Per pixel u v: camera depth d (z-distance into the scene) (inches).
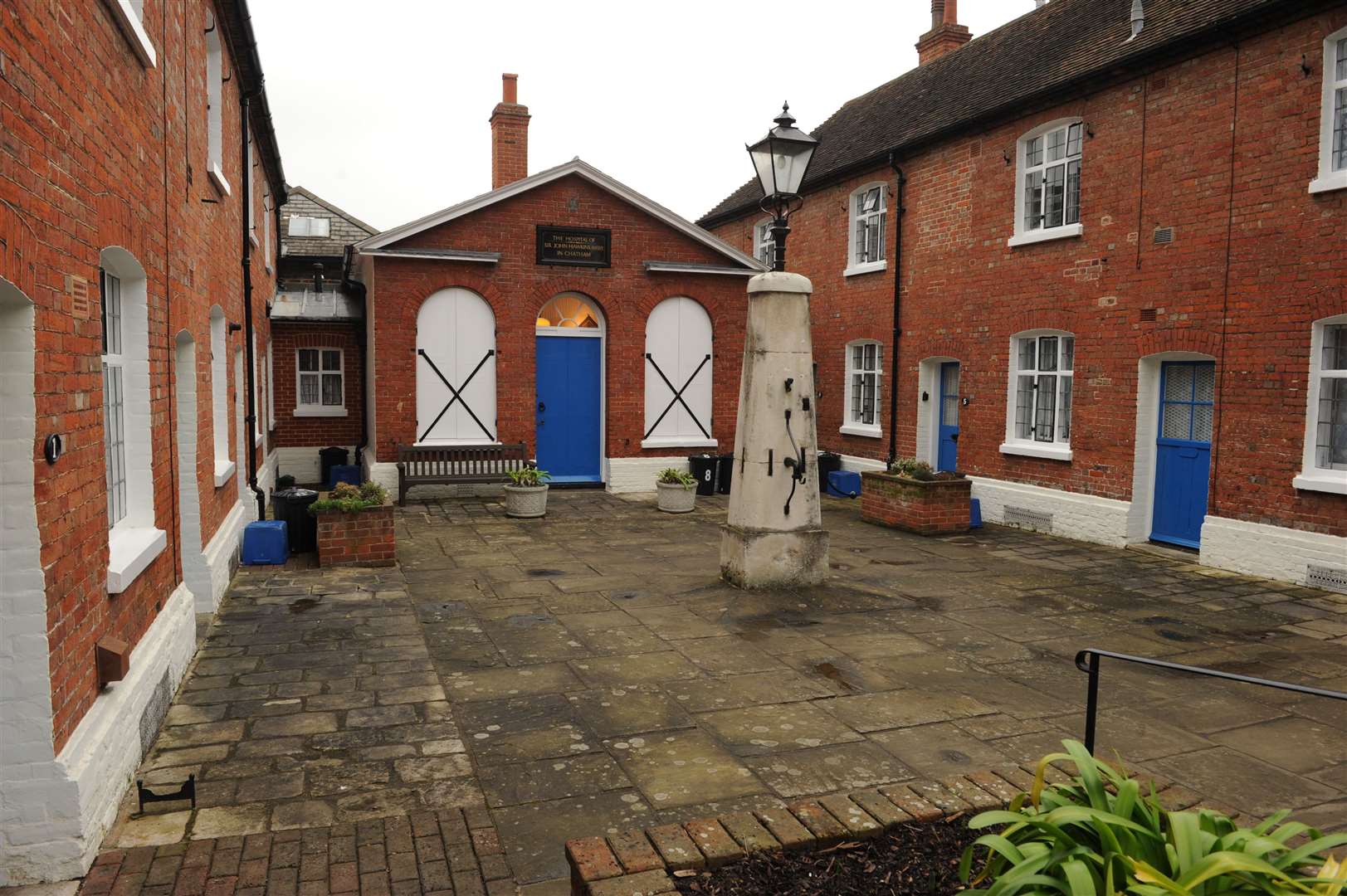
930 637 293.9
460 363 589.9
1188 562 409.7
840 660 268.2
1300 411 365.4
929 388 595.8
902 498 497.7
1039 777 116.6
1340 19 346.0
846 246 672.4
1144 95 430.0
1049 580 376.8
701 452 647.8
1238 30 381.1
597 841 130.5
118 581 180.7
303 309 698.8
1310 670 265.7
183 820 166.4
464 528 491.8
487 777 186.5
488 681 246.5
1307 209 359.6
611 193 612.4
